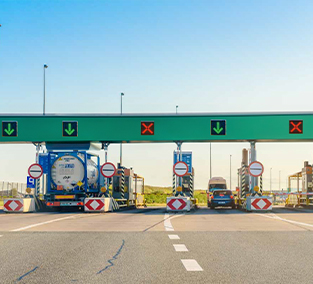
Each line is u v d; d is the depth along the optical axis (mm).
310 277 7348
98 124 34688
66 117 34750
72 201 31594
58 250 10734
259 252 10242
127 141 35125
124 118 34719
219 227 17094
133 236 13812
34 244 11906
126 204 41125
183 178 43750
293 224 18531
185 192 43625
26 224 18938
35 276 7555
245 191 40094
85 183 31828
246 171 40250
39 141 34750
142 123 34656
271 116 34188
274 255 9773
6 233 14891
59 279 7297
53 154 32312
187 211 30219
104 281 7113
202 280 7137
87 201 30312
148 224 18812
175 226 17656
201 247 11148
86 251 10547
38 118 34812
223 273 7711
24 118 34844
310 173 42625
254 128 34219
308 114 34094
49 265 8625
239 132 34281
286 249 10727
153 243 12008
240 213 29125
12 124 34750
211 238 13188
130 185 42281
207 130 34438
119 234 14438
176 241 12453
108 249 10867
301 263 8719
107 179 33438
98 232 15141
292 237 13391
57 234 14500
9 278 7402
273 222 19812
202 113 34500
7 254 10109
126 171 41594
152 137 34594
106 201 30938
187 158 43812
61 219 22469
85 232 15164
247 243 11938
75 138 34625
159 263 8789
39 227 17312
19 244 11914
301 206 46031
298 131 34000
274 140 34719
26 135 34750
